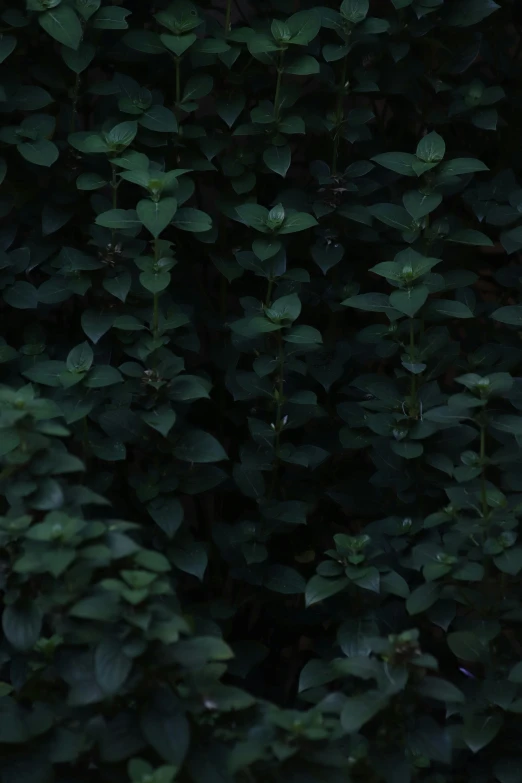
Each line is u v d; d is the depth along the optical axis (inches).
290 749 93.4
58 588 98.9
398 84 149.7
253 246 134.5
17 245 146.0
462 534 124.4
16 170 142.6
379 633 127.3
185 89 142.3
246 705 99.3
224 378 152.4
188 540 133.0
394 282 126.6
